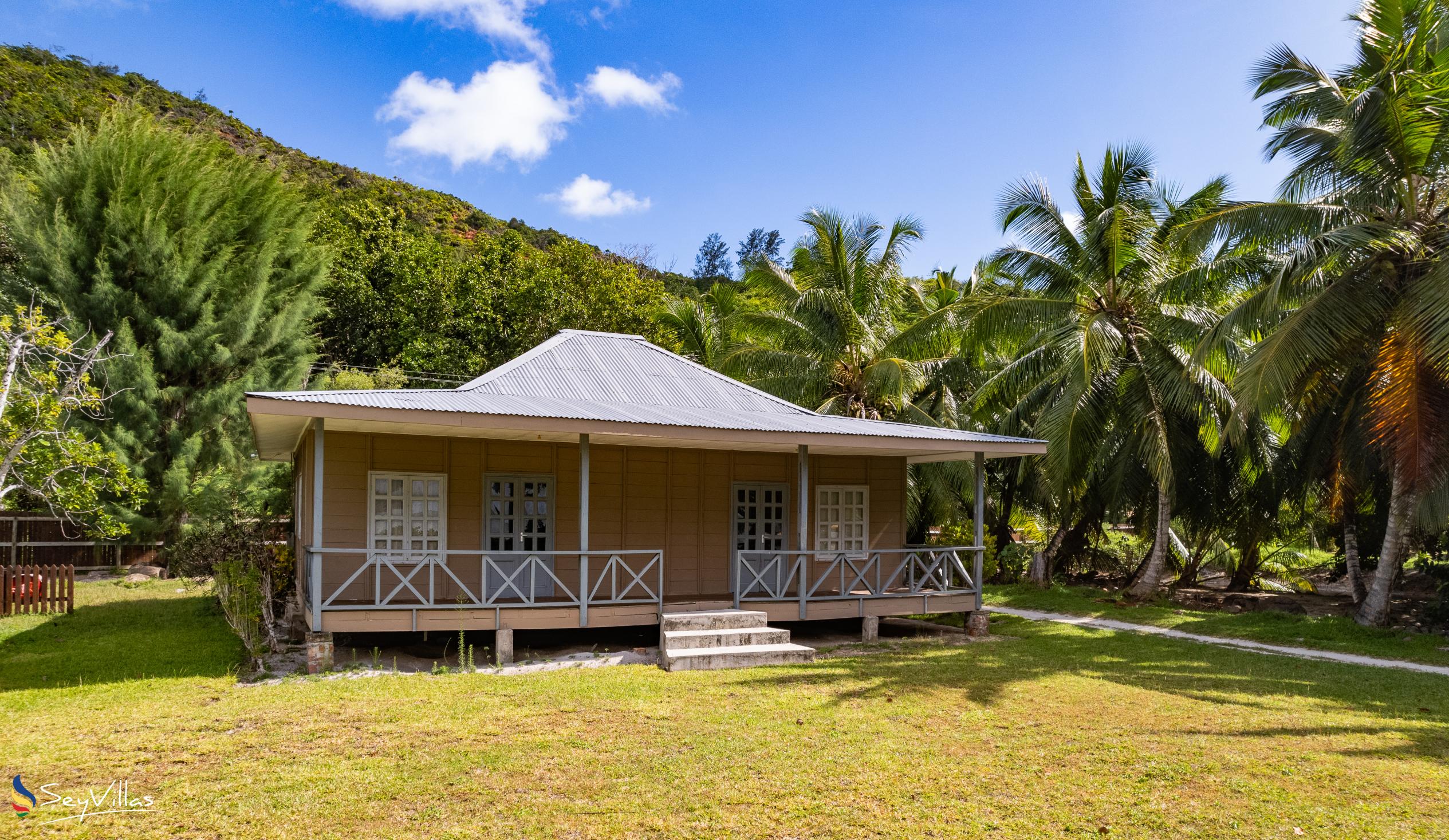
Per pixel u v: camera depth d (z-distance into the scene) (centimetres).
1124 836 540
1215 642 1386
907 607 1336
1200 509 2084
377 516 1182
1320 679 1055
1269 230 1498
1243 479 2027
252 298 2250
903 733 753
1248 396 1459
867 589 1369
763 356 2388
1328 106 1499
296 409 907
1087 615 1725
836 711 827
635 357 1563
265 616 1154
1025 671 1053
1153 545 2273
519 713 795
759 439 1149
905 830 542
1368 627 1491
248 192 2416
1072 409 1848
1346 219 1444
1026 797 602
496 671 1016
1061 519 2236
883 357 2322
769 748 698
